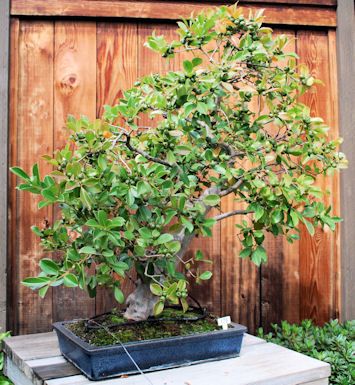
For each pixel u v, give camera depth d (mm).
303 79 1381
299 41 1975
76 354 1228
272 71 1391
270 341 1750
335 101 1977
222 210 1885
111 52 1848
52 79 1806
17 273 1749
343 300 1930
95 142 1203
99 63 1840
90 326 1293
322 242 1959
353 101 1964
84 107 1821
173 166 1246
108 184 1190
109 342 1191
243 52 1255
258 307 1896
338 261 1956
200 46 1338
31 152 1778
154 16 1849
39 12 1784
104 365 1149
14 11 1774
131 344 1167
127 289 1803
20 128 1775
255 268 1900
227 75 1229
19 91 1781
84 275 1157
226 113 1395
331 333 1766
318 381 1245
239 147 1348
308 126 1325
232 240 1888
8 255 1735
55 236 1318
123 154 1431
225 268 1875
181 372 1203
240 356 1339
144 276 1348
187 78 1183
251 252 1368
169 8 1860
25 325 1747
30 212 1766
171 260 1294
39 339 1553
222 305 1864
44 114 1794
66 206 1260
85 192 1112
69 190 1146
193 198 1373
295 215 1265
